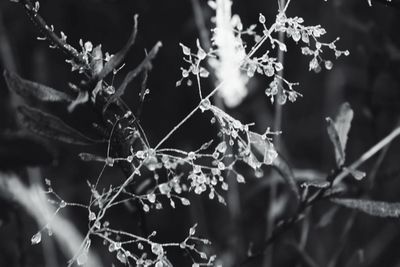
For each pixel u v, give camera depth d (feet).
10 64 1.96
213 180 1.22
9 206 1.69
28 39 2.18
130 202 1.39
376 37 1.83
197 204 2.04
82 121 1.50
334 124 1.35
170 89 2.32
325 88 2.52
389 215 1.34
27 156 1.61
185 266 2.03
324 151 2.40
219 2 1.32
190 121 2.33
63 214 2.02
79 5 2.18
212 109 1.23
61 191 2.06
